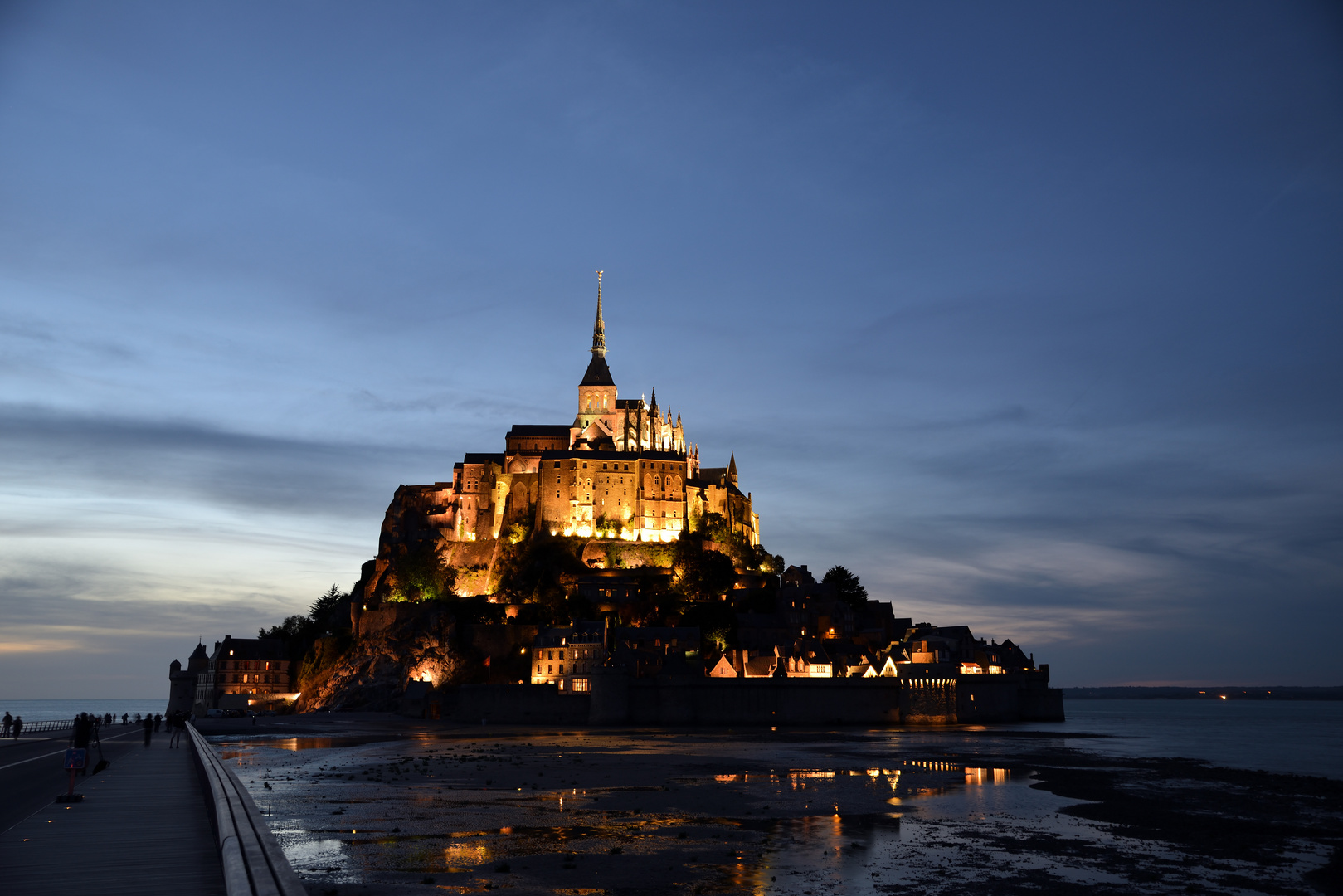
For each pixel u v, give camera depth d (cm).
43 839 3244
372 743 13350
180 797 4356
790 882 4828
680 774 9288
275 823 6250
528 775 9100
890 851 5606
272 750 12106
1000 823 6662
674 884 4722
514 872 4884
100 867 2778
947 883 4897
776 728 17412
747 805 7262
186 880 2600
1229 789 8762
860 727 17850
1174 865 5428
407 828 6075
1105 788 8656
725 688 17862
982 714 19862
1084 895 4753
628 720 17562
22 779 5212
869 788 8356
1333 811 7475
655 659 19162
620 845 5606
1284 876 5222
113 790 4662
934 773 9644
